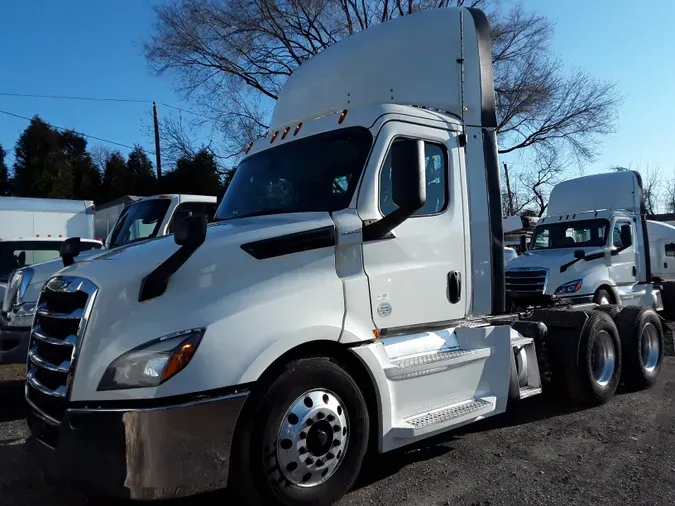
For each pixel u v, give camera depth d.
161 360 3.36
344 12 22.48
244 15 22.05
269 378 3.68
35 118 37.94
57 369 3.58
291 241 3.96
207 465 3.40
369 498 4.25
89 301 3.50
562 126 24.92
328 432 3.85
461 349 4.95
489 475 4.69
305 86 6.09
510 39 23.50
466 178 5.14
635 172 12.45
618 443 5.50
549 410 6.72
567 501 4.18
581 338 6.63
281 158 5.04
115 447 3.25
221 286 3.68
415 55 5.41
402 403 4.38
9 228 13.52
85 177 37.16
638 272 12.10
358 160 4.48
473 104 5.28
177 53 22.55
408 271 4.52
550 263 10.96
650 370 7.80
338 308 4.04
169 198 8.86
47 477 3.79
